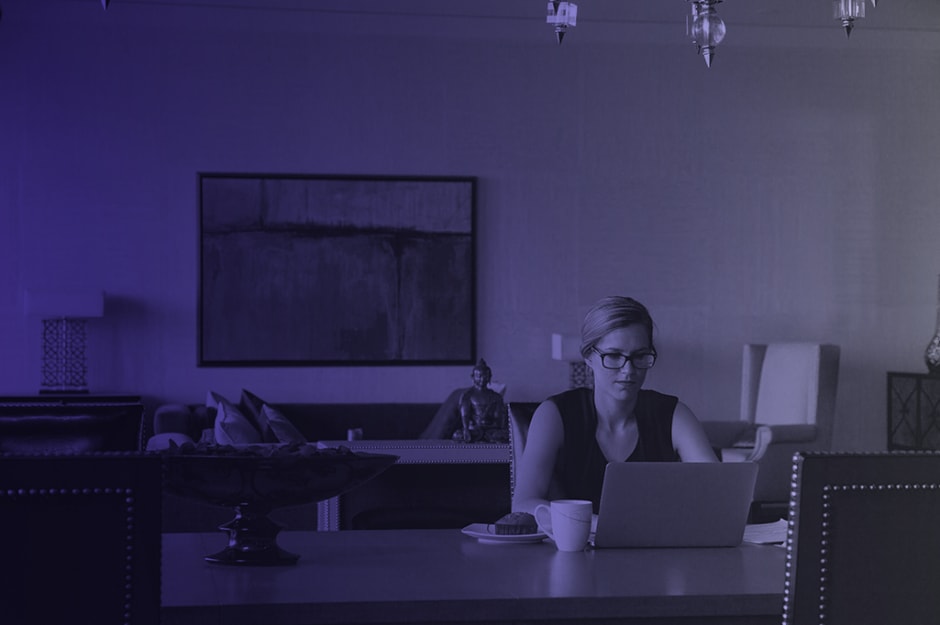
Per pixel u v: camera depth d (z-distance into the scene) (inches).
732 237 327.3
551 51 319.3
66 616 58.5
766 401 304.5
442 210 315.3
